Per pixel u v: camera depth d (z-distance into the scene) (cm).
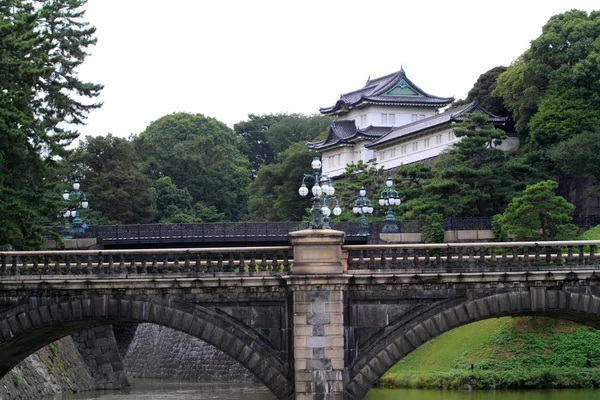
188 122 19588
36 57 7119
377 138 15800
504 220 9962
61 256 5647
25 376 8131
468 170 10994
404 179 12850
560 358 8469
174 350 12538
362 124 16650
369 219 11381
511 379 8275
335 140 16350
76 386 9419
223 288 5509
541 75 12362
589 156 11244
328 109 17312
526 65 12450
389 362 5450
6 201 6638
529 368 8419
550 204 9756
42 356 8744
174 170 17512
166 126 19625
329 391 5378
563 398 7450
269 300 5512
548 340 8675
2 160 6612
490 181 11100
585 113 11744
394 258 5519
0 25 6619
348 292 5481
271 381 5459
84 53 8644
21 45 6725
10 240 6619
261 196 16500
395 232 10425
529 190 9731
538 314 5691
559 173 11819
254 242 10525
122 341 13412
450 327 5478
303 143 17175
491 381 8319
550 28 12444
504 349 8731
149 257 5722
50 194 7925
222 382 11675
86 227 10181
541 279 5481
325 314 5419
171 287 5516
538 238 9819
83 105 8494
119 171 14288
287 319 5491
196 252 5541
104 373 10088
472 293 5497
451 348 9275
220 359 11856
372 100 16288
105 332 10181
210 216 16688
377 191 12381
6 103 6588
